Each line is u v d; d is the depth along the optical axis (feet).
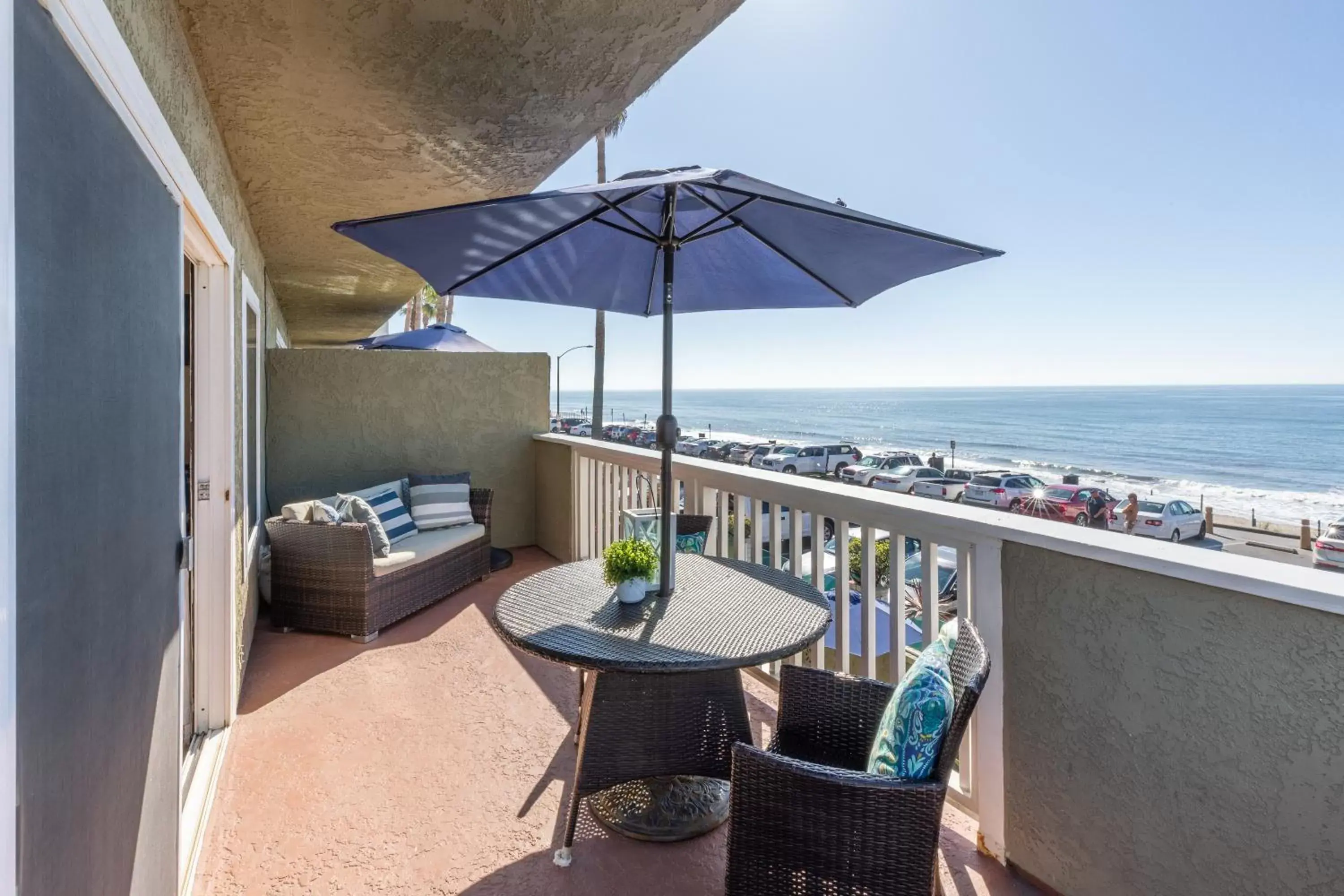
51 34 2.79
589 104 7.98
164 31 5.26
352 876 5.84
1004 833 5.76
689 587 7.09
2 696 2.24
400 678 9.91
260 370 14.30
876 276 8.02
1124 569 4.78
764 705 8.96
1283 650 4.02
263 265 15.93
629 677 6.25
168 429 4.84
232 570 8.33
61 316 2.88
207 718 8.12
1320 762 3.90
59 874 2.77
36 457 2.59
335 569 11.43
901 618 7.04
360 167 9.92
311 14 5.99
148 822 4.25
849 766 5.45
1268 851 4.11
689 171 5.84
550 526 17.69
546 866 6.00
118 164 3.68
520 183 10.69
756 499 9.30
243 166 9.68
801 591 6.97
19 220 2.46
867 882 4.10
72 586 2.97
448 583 13.66
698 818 6.52
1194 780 4.45
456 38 6.46
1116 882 4.92
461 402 17.70
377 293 21.90
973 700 3.89
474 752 7.87
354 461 16.67
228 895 5.59
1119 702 4.85
